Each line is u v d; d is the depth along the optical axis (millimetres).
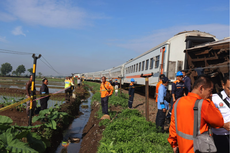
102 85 8312
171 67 11125
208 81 2260
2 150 3256
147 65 15016
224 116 2797
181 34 11359
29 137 4148
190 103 2152
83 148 5949
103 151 4508
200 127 2070
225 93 2879
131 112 8227
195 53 8547
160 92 5621
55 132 6535
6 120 4102
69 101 12078
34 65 5719
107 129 5953
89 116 11211
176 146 2482
